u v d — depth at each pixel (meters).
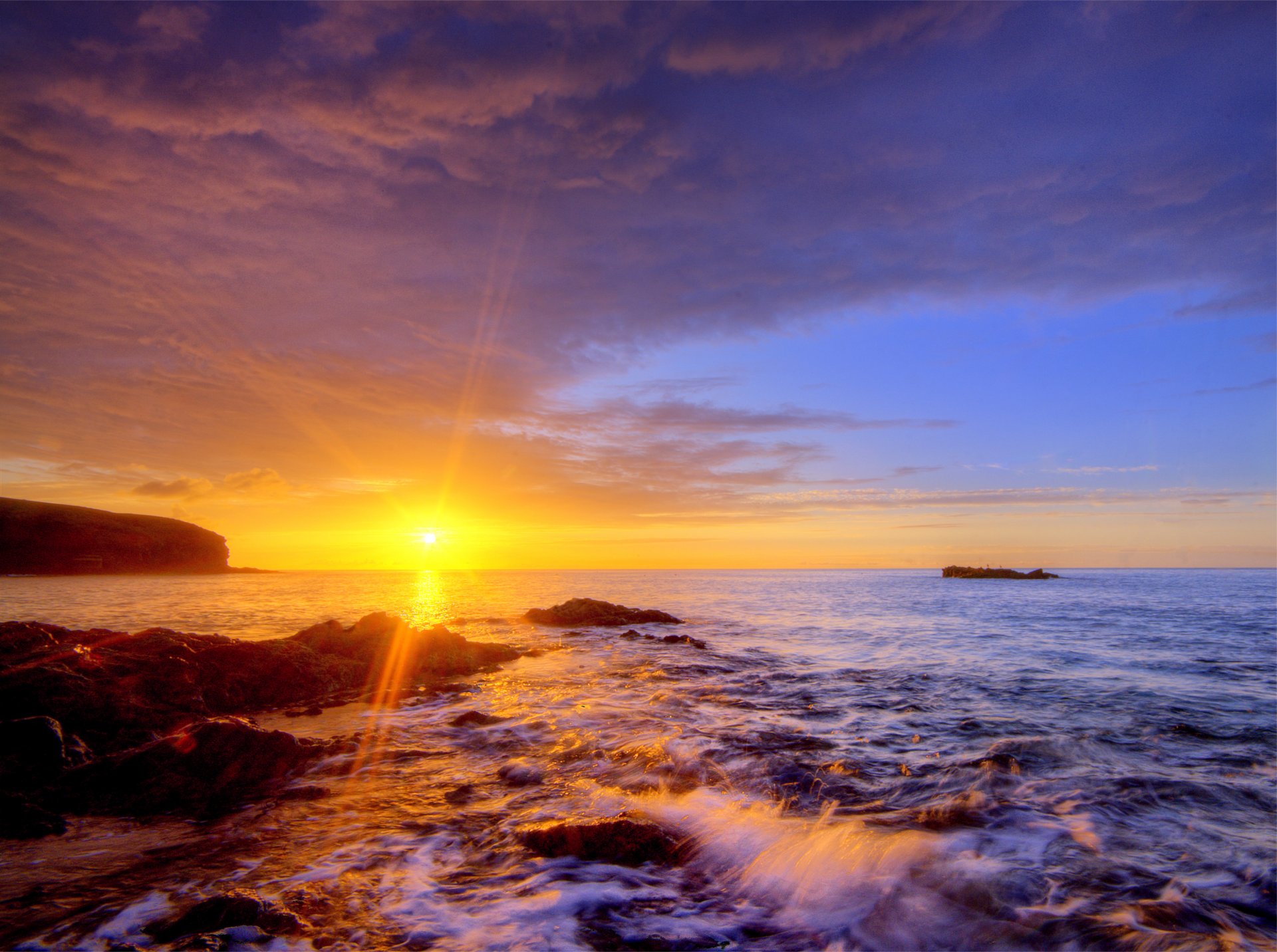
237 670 11.77
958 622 25.56
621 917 4.37
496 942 4.02
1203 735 9.23
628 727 9.63
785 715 10.48
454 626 25.45
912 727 9.70
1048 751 8.43
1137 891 4.81
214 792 6.81
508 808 6.43
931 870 5.09
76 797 6.59
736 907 4.54
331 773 7.55
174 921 4.23
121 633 13.62
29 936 4.05
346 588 64.19
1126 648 17.91
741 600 42.09
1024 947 4.09
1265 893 4.79
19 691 8.73
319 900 4.55
